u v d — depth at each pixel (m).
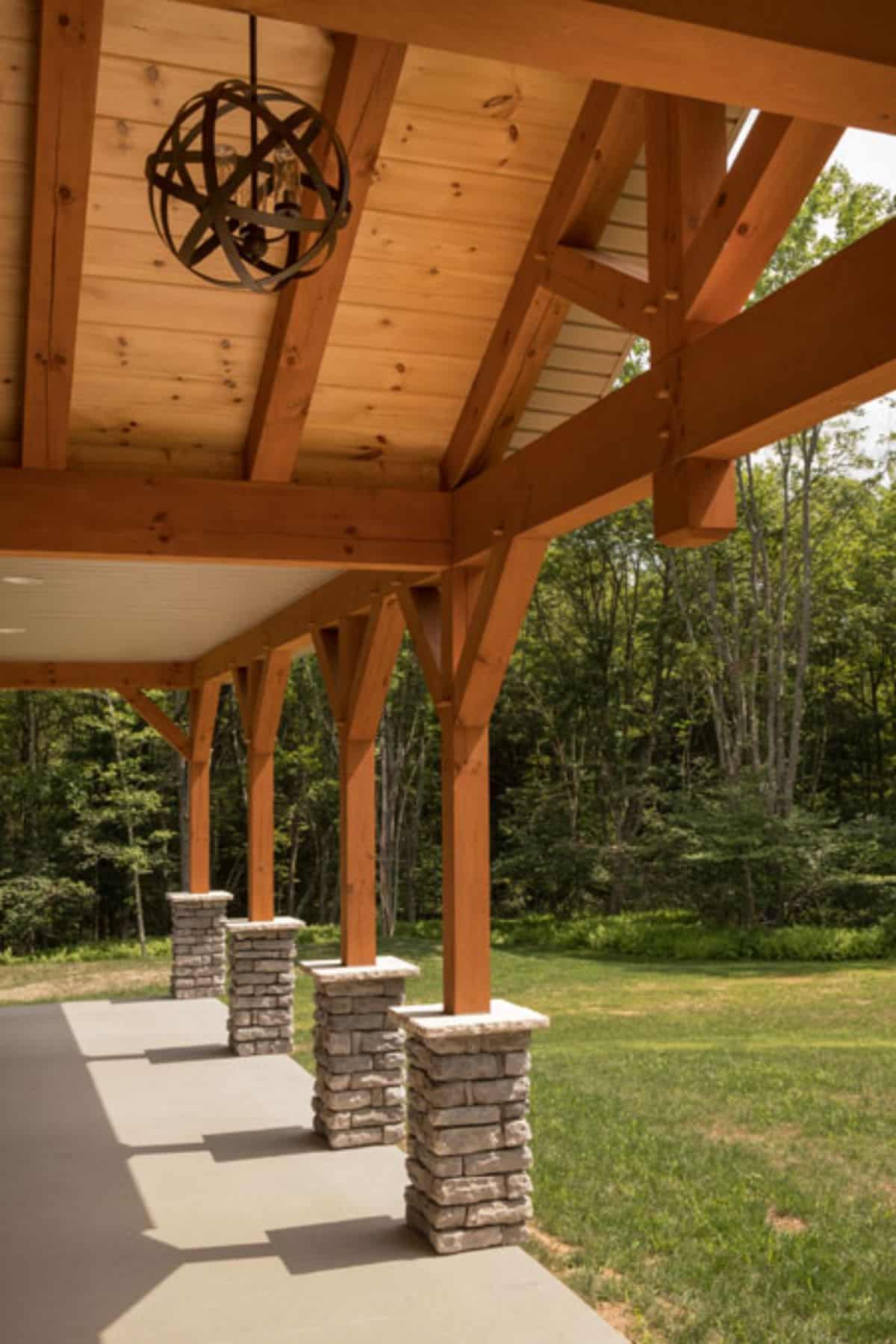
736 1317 4.46
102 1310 4.53
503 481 4.94
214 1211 5.64
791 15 1.93
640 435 3.82
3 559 6.40
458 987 5.24
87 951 20.45
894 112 2.14
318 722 24.55
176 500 5.09
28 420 4.75
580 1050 10.38
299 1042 10.27
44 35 3.74
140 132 4.25
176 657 11.45
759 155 3.21
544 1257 5.07
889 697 24.95
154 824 24.62
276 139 2.58
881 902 18.61
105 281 4.66
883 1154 6.67
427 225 4.79
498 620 4.99
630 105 4.33
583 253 4.50
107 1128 7.17
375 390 5.33
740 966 16.62
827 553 21.95
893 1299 4.62
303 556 5.25
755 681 21.44
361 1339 4.25
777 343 3.10
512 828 23.53
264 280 2.67
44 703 24.02
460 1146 5.09
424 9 1.81
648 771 23.48
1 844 22.84
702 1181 6.15
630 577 25.22
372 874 7.04
